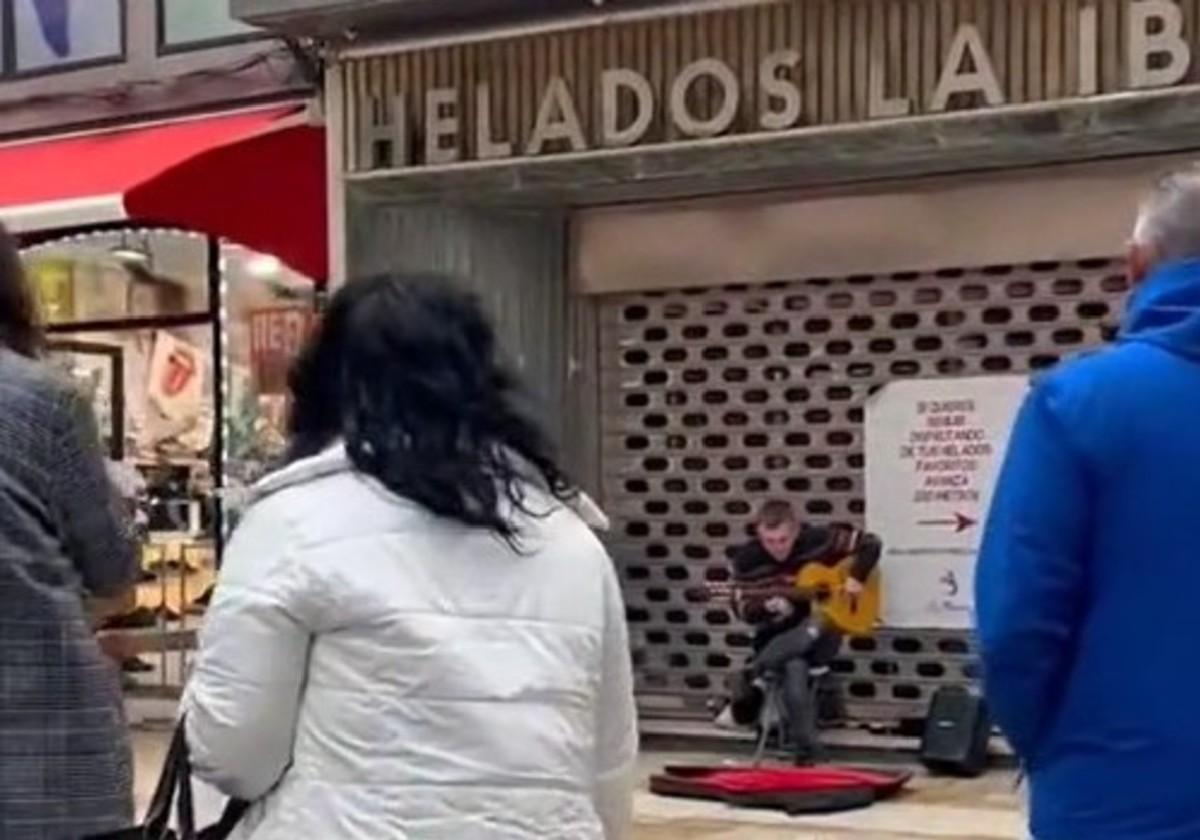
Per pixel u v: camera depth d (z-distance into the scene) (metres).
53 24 13.05
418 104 10.80
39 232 12.27
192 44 12.56
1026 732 3.21
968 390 10.38
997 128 9.38
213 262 12.45
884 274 10.56
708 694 11.06
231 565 3.01
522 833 2.96
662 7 10.06
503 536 3.04
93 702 3.76
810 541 10.27
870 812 9.05
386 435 3.02
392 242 11.02
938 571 10.42
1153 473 3.14
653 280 11.10
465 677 2.95
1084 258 10.05
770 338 10.92
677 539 11.18
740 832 8.60
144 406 12.67
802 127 9.80
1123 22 9.18
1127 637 3.14
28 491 3.72
